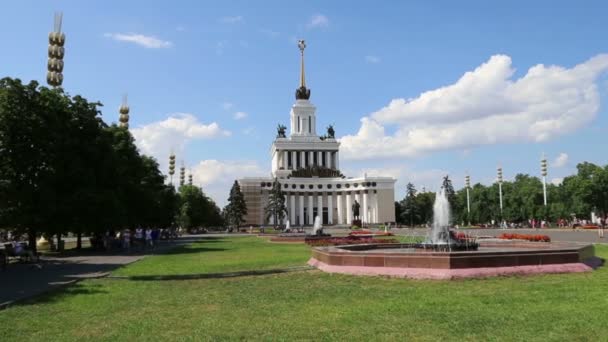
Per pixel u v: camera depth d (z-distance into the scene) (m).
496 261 20.53
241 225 162.88
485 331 11.81
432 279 19.70
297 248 45.81
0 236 70.94
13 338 12.03
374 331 12.02
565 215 123.62
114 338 11.92
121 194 49.50
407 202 161.12
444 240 29.77
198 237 91.25
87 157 45.47
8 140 38.41
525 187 144.12
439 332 11.81
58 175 41.94
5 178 38.94
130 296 17.97
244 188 175.12
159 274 24.64
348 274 21.97
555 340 10.96
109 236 52.78
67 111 44.22
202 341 11.46
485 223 150.00
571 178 127.12
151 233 59.03
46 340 11.81
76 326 13.23
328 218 184.00
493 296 15.98
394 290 17.69
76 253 44.25
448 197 154.25
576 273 21.02
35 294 18.44
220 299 16.94
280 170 192.50
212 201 172.50
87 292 19.12
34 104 40.09
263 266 27.62
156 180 74.25
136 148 61.12
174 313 14.70
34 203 40.47
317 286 19.30
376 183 176.88
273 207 151.38
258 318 13.73
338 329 12.27
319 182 183.88
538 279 19.48
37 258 33.03
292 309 14.88
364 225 152.75
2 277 24.56
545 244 28.72
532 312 13.58
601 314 13.16
